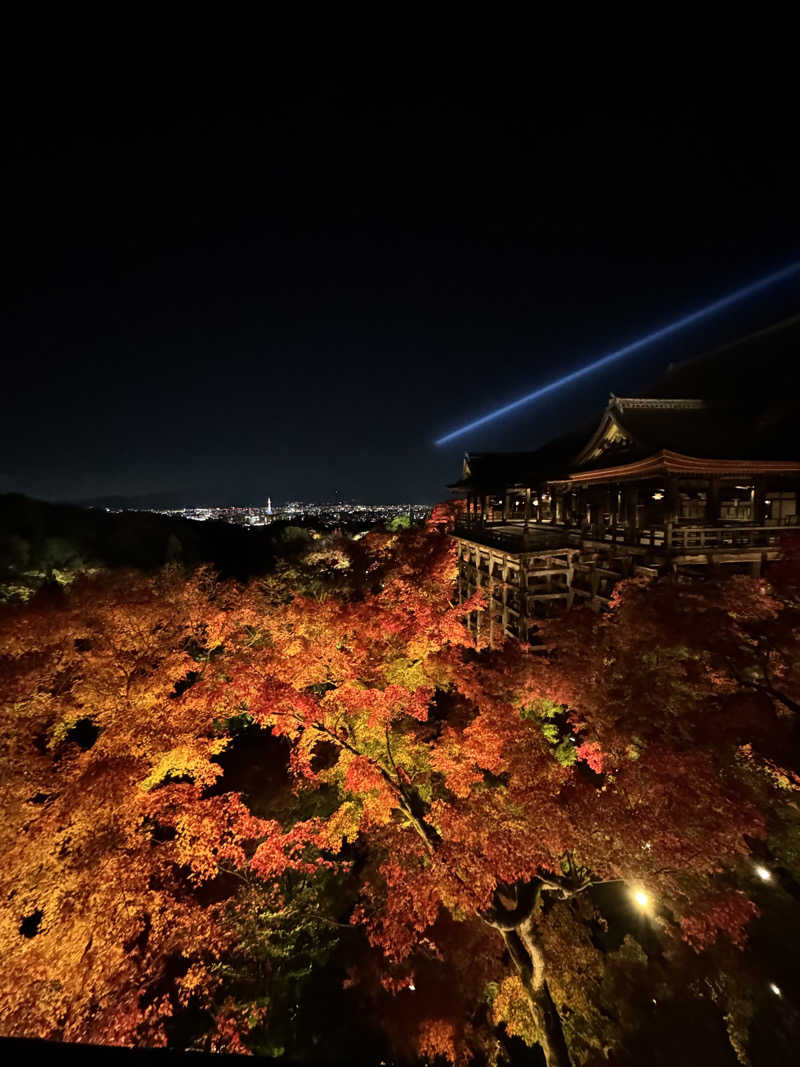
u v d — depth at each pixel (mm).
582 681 9570
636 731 8453
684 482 18016
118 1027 6887
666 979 9031
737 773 8047
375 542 27859
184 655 12680
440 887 8164
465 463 35656
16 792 8117
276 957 10172
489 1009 9414
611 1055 8172
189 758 10227
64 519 31094
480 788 9789
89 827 8281
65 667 11586
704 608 10047
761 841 9047
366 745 11977
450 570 23234
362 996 9852
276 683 11195
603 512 24734
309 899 11422
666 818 6871
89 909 7371
